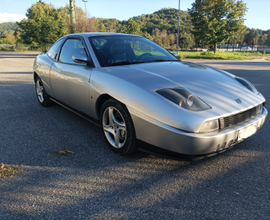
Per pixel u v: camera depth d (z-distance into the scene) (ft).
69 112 12.67
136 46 10.36
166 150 6.49
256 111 7.51
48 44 108.47
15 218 4.91
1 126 10.47
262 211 5.22
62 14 134.62
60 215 5.01
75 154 7.91
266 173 6.84
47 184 6.16
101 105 8.50
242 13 90.99
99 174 6.69
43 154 7.87
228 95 7.14
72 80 9.41
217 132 6.24
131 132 7.10
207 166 7.24
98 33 10.72
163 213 5.11
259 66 41.60
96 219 4.91
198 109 6.24
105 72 8.02
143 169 7.01
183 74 8.04
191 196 5.74
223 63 50.39
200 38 97.81
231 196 5.76
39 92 13.78
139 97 6.72
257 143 8.95
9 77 25.21
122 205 5.36
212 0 90.68
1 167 6.97
